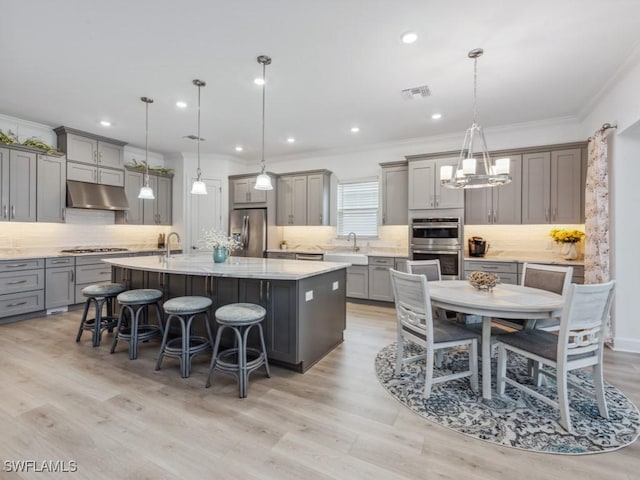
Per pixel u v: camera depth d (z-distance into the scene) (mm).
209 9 2186
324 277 3025
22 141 4398
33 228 4672
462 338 2326
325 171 5859
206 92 3504
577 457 1682
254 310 2469
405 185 5164
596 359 2016
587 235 3578
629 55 2719
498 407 2150
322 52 2717
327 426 1940
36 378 2508
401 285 2453
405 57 2787
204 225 6344
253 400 2230
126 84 3316
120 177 5379
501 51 2682
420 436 1852
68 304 4508
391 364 2842
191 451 1712
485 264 4328
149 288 3523
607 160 3287
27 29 2400
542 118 4270
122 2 2113
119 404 2154
